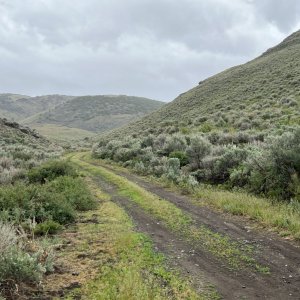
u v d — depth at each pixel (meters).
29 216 10.28
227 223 10.39
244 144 22.77
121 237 8.75
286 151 12.72
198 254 7.78
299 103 38.62
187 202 13.65
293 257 7.49
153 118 71.00
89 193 14.88
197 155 19.89
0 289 5.52
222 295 5.78
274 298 5.68
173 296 5.67
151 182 19.19
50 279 6.30
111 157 34.97
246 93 54.38
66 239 8.88
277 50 90.12
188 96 75.19
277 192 12.52
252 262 7.27
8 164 23.89
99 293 5.62
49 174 18.83
